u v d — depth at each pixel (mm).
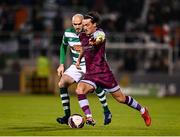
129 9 89938
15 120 38094
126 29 85375
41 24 84312
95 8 88438
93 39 29812
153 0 89188
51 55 78875
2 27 83562
